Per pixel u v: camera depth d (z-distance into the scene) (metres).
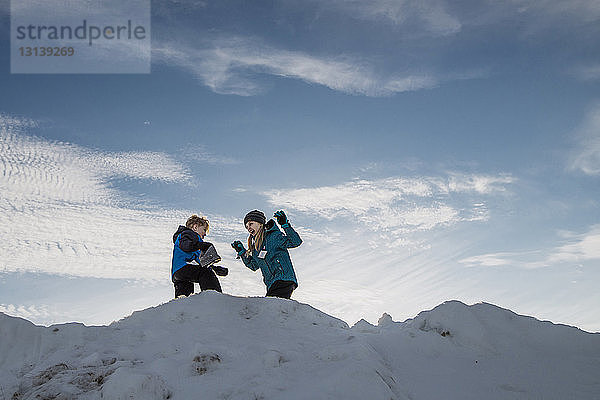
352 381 3.68
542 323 5.19
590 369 4.45
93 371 4.11
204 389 3.80
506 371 4.41
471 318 5.05
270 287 6.49
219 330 4.94
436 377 4.27
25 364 4.43
